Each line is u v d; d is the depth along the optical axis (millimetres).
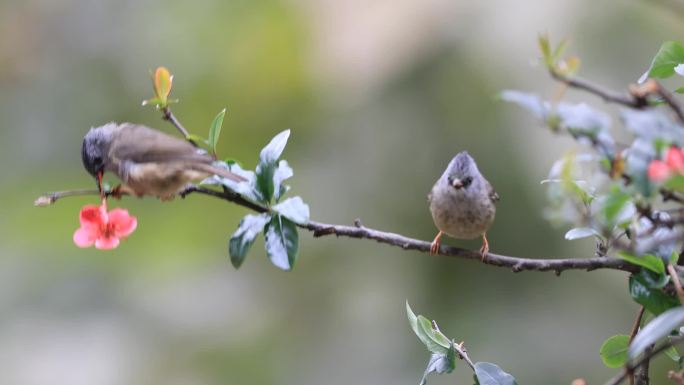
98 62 16516
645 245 4203
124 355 14180
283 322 14234
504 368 12328
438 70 12984
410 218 13383
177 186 7219
